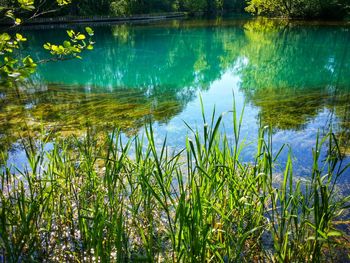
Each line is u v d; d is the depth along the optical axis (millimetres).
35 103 7730
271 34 22516
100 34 25359
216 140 2500
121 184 2574
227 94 8898
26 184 3334
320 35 20734
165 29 28422
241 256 2336
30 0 2572
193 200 2012
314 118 6312
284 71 12148
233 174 2381
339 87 9234
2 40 2434
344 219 2877
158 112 7062
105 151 4023
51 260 2330
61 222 2637
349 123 5859
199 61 15406
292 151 4734
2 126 5945
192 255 1890
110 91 9586
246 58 15461
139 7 42938
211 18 41312
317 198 1920
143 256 2125
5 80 2254
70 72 12984
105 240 2248
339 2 27234
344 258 2330
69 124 6109
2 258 2197
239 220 2355
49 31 26078
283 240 2385
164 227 2584
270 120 6254
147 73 13047
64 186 2869
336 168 4070
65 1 2932
